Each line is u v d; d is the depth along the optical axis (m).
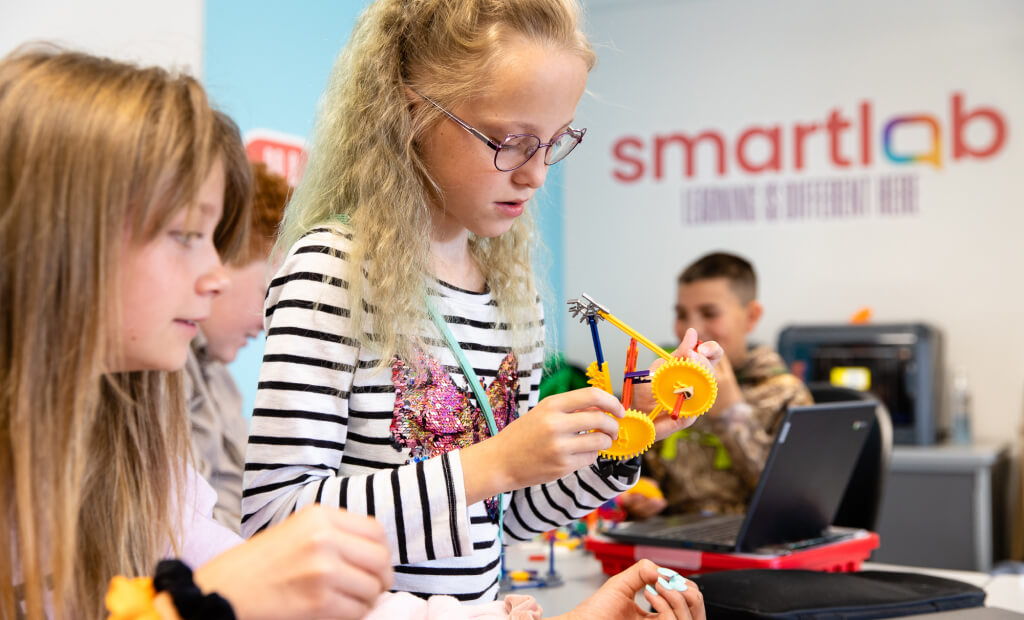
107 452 0.81
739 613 1.09
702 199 4.30
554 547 1.79
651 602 0.91
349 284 1.00
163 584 0.56
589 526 1.94
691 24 4.32
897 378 3.63
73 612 0.76
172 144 0.65
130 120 0.64
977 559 3.39
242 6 2.60
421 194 1.05
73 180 0.63
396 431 1.01
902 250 3.99
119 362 0.67
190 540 0.89
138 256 0.66
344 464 1.02
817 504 1.62
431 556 0.90
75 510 0.65
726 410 2.23
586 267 4.50
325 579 0.57
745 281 2.56
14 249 0.63
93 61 0.68
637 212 4.41
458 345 1.07
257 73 2.66
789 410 1.47
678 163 4.34
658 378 1.00
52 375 0.64
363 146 1.06
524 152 0.99
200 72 2.35
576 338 4.48
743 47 4.23
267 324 1.02
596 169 4.48
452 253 1.13
